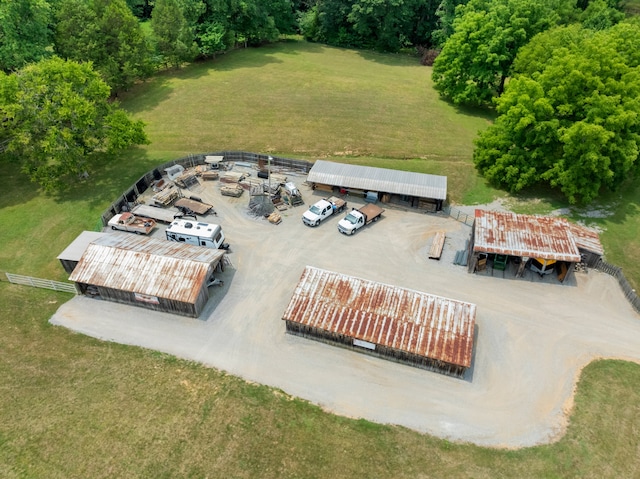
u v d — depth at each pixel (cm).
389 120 7600
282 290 4275
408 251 4791
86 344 3738
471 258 4525
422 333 3550
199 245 4625
